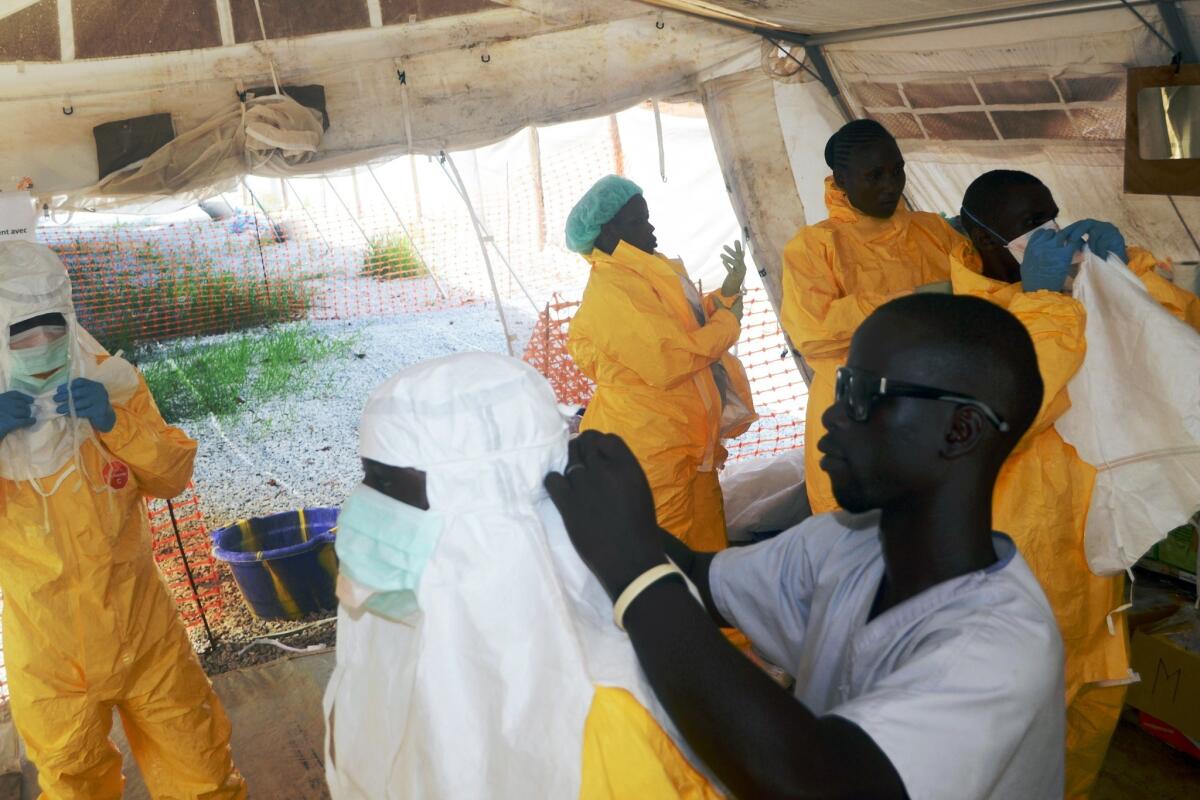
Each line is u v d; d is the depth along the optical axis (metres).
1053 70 3.83
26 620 2.99
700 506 4.35
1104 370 2.74
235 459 8.59
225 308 12.54
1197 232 3.50
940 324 1.26
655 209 7.83
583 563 1.37
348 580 1.36
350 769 1.45
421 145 4.87
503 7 4.79
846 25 4.41
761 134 5.18
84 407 2.94
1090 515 2.80
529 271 11.08
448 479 1.30
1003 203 3.13
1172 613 3.81
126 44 4.49
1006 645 1.18
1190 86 3.34
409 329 11.61
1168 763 3.53
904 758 1.10
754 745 1.10
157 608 3.18
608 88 4.99
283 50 4.66
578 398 6.22
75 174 4.54
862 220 3.89
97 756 3.12
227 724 3.38
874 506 1.32
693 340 3.99
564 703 1.25
